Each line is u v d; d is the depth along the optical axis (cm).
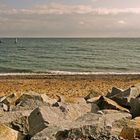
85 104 1159
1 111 1086
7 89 2767
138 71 5619
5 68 5878
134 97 1298
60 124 835
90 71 5506
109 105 1170
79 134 710
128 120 939
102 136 711
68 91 2556
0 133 756
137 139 799
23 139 828
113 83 3269
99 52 11825
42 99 1259
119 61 8044
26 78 3862
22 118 883
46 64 7044
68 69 5934
